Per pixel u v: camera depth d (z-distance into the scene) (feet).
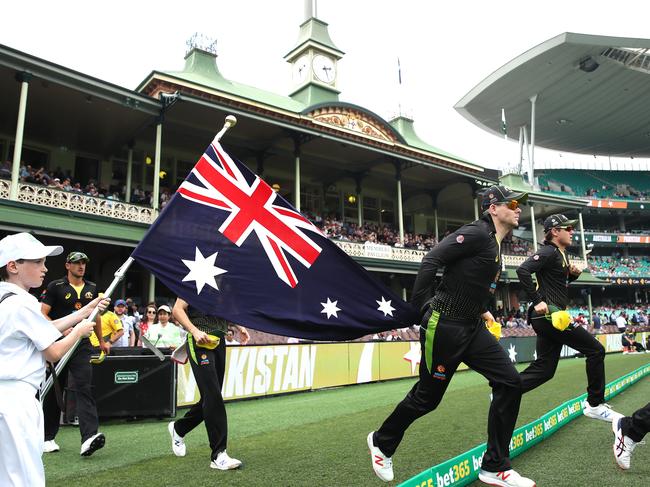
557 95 175.94
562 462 13.85
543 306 16.80
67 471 14.56
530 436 15.75
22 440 7.98
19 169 52.37
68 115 58.49
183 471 14.20
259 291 13.84
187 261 13.25
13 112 57.77
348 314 14.30
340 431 19.98
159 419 24.97
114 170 70.49
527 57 161.58
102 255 62.03
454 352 11.50
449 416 22.63
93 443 16.12
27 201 49.16
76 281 18.03
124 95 54.95
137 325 34.78
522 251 112.78
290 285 14.12
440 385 11.57
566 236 17.37
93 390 23.66
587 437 16.93
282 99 83.41
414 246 92.48
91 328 9.31
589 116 187.62
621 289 165.48
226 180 14.51
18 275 8.91
